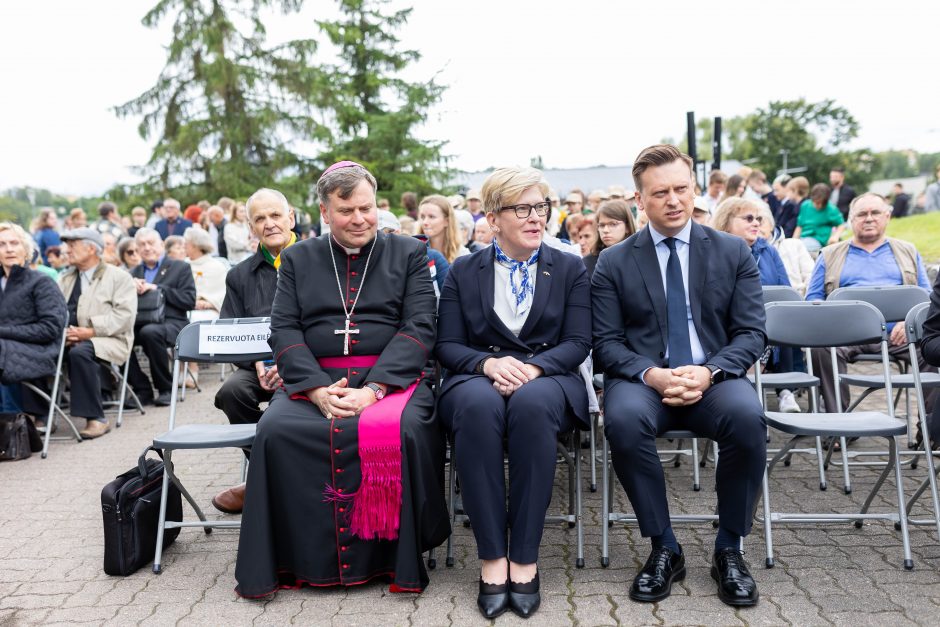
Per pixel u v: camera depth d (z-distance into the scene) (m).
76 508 4.30
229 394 4.02
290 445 3.10
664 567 3.00
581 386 3.35
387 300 3.49
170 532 3.59
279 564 3.15
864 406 6.10
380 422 3.08
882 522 3.67
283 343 3.41
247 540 3.06
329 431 3.09
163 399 7.10
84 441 5.89
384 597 3.05
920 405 3.40
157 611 2.97
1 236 5.54
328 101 21.81
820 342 3.80
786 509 3.88
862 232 5.34
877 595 2.90
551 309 3.44
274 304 3.54
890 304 4.77
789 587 3.00
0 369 5.32
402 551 3.04
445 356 3.45
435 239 5.56
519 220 3.33
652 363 3.32
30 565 3.47
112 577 3.32
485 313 3.45
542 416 3.02
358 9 22.98
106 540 3.32
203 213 12.71
